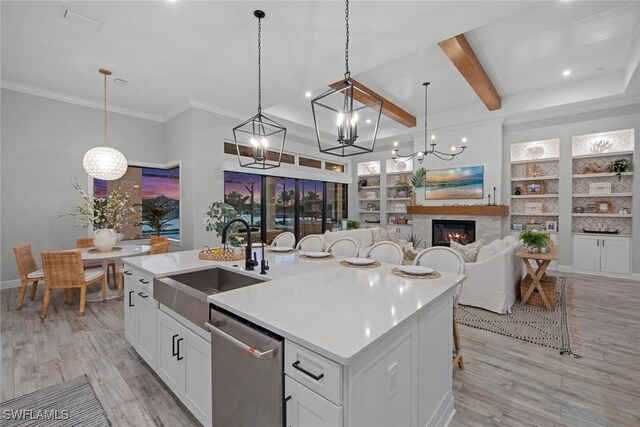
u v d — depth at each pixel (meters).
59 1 2.57
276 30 2.97
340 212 8.80
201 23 2.88
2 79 4.16
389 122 7.60
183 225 5.34
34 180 4.52
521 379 2.18
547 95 5.48
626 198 5.36
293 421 1.08
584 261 5.52
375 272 2.03
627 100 5.04
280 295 1.51
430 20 2.76
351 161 9.10
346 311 1.28
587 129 5.48
